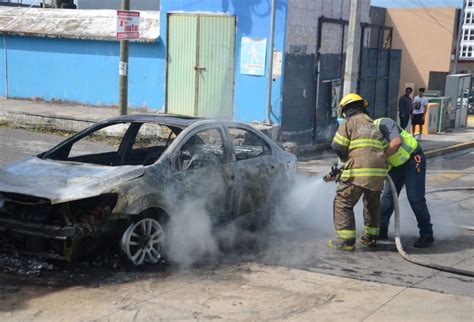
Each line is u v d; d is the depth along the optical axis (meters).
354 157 6.28
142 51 15.38
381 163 6.27
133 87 15.65
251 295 4.97
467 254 6.52
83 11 17.41
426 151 16.20
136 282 5.16
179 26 14.77
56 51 16.78
